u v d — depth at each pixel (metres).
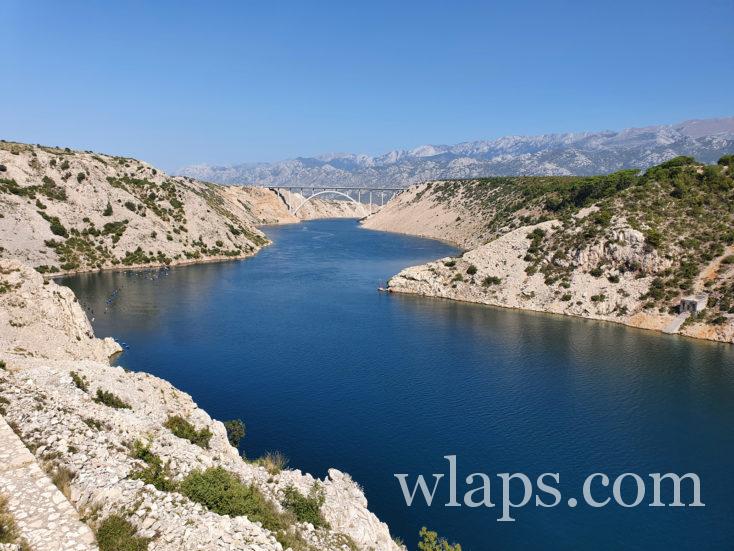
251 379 67.69
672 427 55.56
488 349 81.88
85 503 18.31
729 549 38.28
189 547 17.45
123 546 16.73
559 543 38.66
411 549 37.31
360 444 51.25
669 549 38.25
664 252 101.69
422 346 83.19
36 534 16.14
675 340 87.38
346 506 31.05
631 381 68.25
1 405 22.94
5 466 18.77
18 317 62.78
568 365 74.44
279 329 91.81
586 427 55.41
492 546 38.22
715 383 67.56
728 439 53.09
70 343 66.62
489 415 57.94
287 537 22.59
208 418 40.69
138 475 21.14
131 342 82.25
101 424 25.34
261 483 28.53
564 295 107.12
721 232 102.44
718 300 90.94
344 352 79.56
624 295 101.38
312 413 57.78
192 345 81.56
